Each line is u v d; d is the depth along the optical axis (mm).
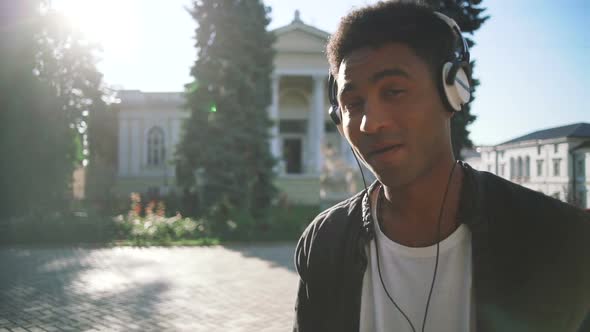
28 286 8398
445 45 869
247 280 8953
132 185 40875
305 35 38500
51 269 10094
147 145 41500
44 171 18359
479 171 1006
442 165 917
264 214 19078
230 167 18859
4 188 17312
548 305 836
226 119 19078
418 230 969
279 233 15664
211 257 11906
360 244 1017
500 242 884
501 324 858
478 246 894
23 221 15352
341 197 23859
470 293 903
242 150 19344
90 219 15805
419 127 822
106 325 6180
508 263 870
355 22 878
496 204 916
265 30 20562
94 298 7555
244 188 18953
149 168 41312
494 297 868
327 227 1094
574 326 827
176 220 16281
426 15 887
